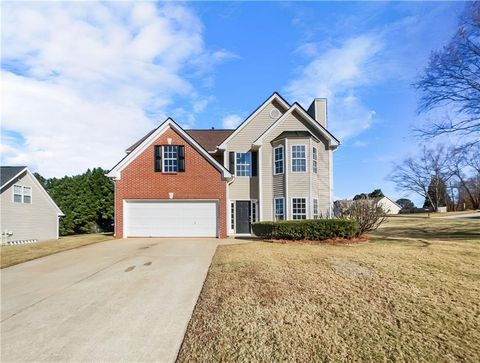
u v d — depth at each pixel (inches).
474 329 217.2
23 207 1000.2
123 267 413.1
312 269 360.5
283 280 320.2
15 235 960.9
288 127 826.8
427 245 537.0
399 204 2714.1
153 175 759.7
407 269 360.2
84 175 1781.5
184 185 758.5
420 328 219.0
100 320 245.4
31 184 1040.2
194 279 347.3
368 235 706.2
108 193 1689.2
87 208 1672.0
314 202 772.0
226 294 287.7
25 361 190.2
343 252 462.3
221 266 390.9
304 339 206.1
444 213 1881.2
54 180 1932.8
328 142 817.5
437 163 2182.6
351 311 246.4
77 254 523.5
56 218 1152.8
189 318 244.8
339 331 215.6
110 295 302.0
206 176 761.0
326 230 597.0
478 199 2181.3
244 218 823.1
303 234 601.6
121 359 190.2
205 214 757.3
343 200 738.2
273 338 207.9
